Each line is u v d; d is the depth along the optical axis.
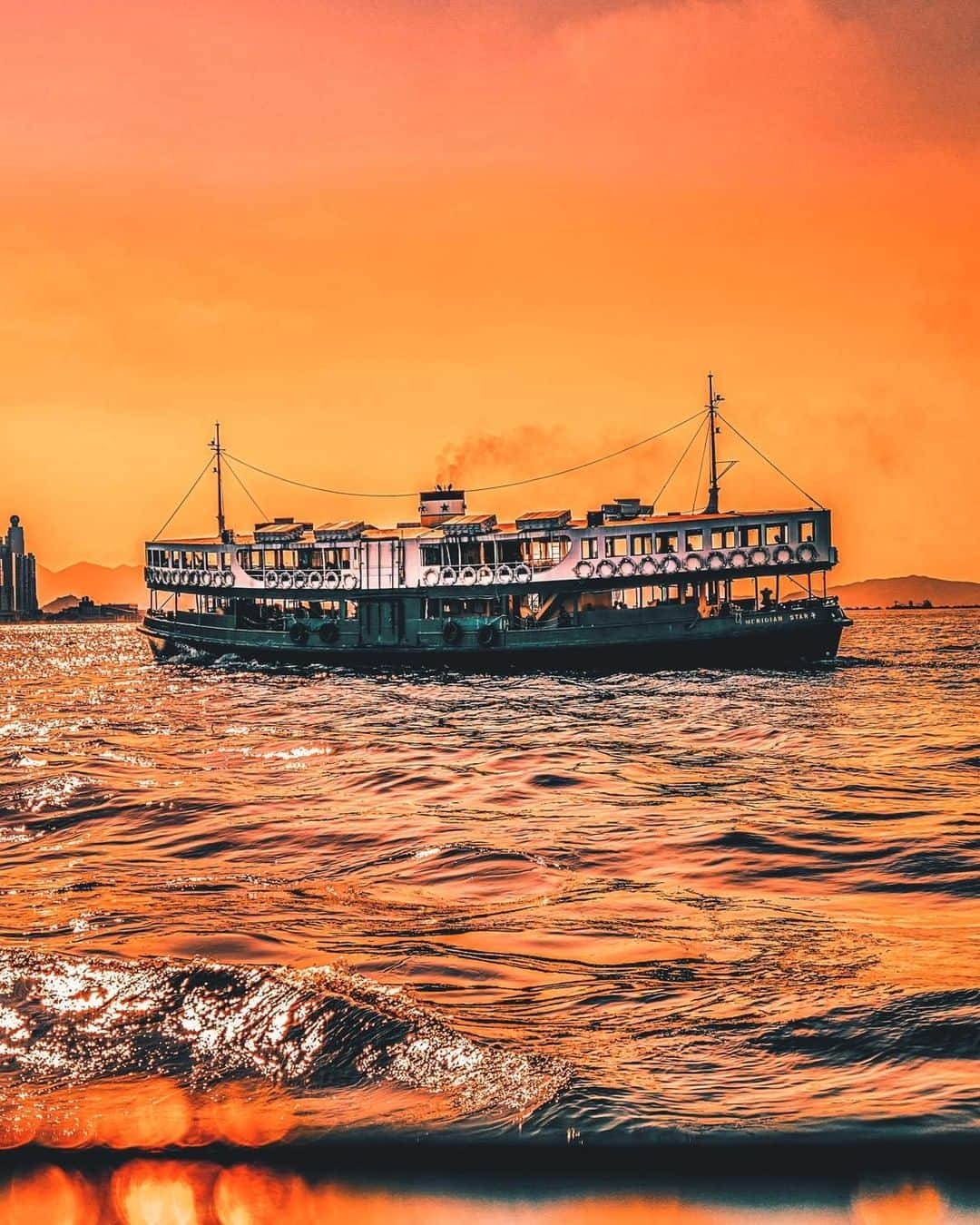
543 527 75.25
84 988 15.05
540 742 46.28
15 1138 11.62
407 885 21.94
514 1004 14.56
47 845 26.97
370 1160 10.99
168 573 95.31
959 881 21.20
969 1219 9.89
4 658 169.88
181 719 60.66
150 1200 10.52
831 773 36.44
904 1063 12.44
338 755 43.47
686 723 51.81
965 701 59.03
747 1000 14.49
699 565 72.06
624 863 23.64
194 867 24.14
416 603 80.62
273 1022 13.80
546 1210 10.21
